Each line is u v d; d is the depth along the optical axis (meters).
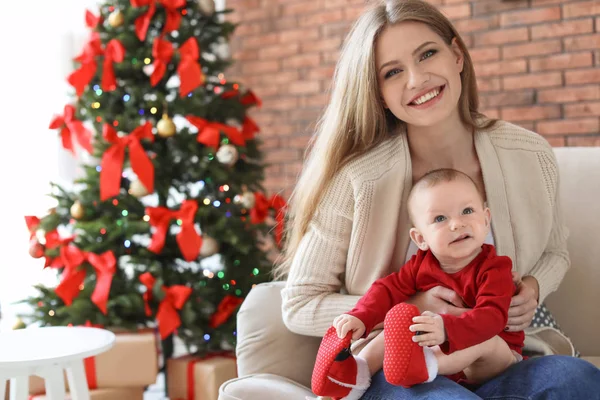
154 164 3.02
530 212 1.81
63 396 2.05
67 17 4.30
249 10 4.96
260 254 3.26
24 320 3.26
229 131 3.15
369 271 1.79
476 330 1.39
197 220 3.08
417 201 1.62
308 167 1.88
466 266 1.57
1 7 4.15
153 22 3.15
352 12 4.57
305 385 1.83
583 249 2.17
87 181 3.09
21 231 4.20
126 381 2.73
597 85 3.88
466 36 4.21
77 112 3.16
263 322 1.87
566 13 3.93
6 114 4.18
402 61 1.69
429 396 1.37
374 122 1.78
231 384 1.72
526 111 4.07
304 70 4.78
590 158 2.24
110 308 2.95
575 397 1.37
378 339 1.56
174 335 3.27
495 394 1.44
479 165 1.82
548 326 1.86
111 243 3.05
